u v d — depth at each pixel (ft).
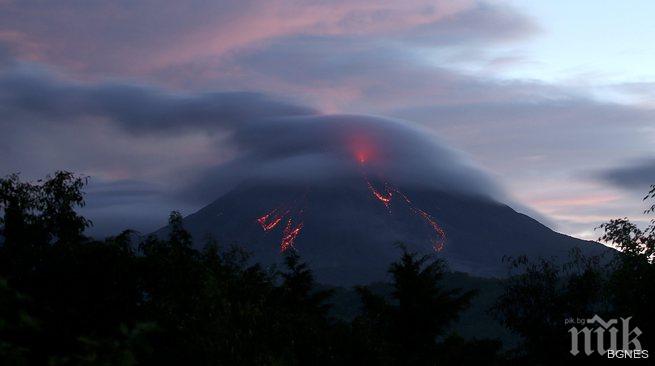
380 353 69.36
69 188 70.33
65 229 68.80
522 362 81.92
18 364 21.06
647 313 66.33
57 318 35.04
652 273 65.98
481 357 98.12
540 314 80.38
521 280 82.48
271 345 50.39
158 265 49.03
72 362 22.09
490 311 84.33
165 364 41.86
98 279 46.32
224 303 47.29
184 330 43.14
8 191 67.36
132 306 45.37
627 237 68.80
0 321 21.88
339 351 64.54
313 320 64.28
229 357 43.75
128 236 60.39
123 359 22.44
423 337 102.27
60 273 46.21
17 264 47.50
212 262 62.54
